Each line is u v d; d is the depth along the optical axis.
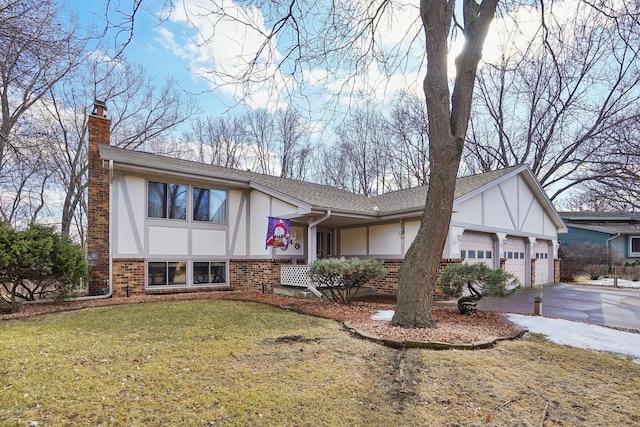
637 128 14.37
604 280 20.41
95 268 11.03
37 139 14.16
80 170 20.52
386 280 13.30
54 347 5.21
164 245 11.48
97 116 11.63
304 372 4.37
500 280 7.91
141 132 22.06
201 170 12.26
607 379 4.42
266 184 12.98
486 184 13.36
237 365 4.59
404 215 12.34
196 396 3.69
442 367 4.59
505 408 3.60
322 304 9.52
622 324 7.91
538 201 17.50
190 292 11.85
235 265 12.97
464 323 7.27
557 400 3.81
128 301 9.72
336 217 12.63
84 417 3.25
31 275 8.48
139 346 5.33
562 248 22.31
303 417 3.34
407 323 6.50
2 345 5.27
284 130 25.69
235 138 27.25
